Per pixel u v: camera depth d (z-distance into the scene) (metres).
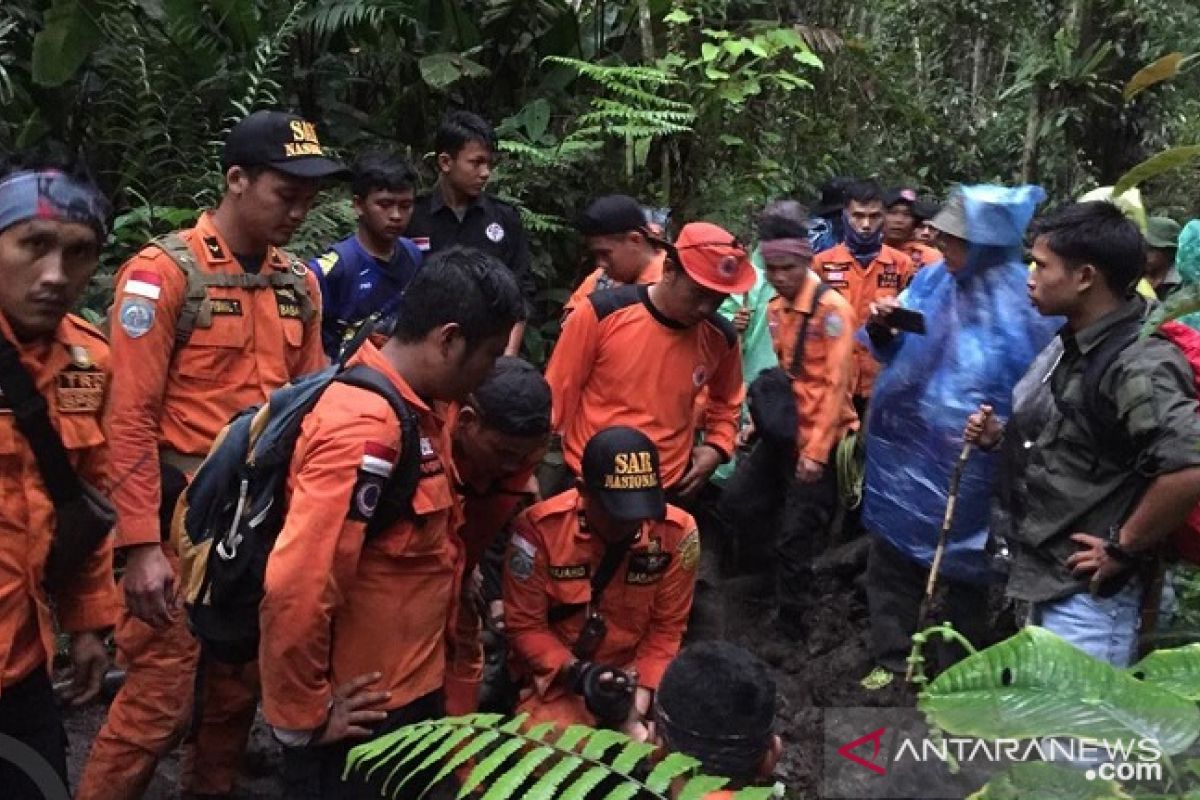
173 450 2.58
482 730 1.58
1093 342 2.48
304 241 4.87
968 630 3.49
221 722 2.85
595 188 6.15
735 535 4.24
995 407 3.25
